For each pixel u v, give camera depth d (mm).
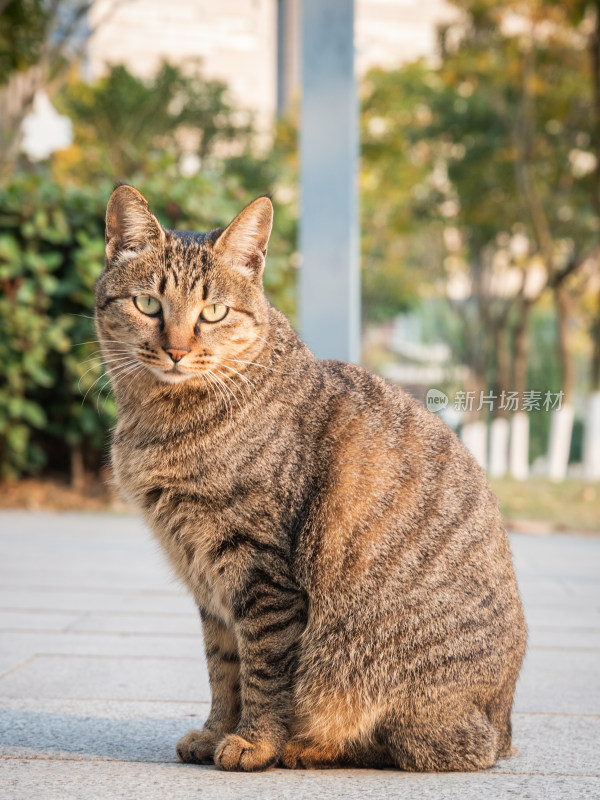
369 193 27297
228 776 3146
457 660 3268
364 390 3566
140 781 3041
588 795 2977
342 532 3275
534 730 3818
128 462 3461
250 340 3547
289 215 17453
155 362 3396
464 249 30375
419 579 3273
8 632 5184
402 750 3277
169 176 10391
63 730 3623
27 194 9445
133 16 38719
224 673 3504
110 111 26406
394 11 33219
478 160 23031
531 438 24312
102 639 5078
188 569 3428
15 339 9188
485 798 2930
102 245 9312
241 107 31203
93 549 7645
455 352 35219
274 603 3230
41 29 12297
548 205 23141
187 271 3477
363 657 3256
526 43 20312
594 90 19875
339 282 7867
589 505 10953
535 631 5520
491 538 3422
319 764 3344
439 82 25125
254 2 22922
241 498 3258
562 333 21922
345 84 7805
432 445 3490
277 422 3371
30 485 10086
